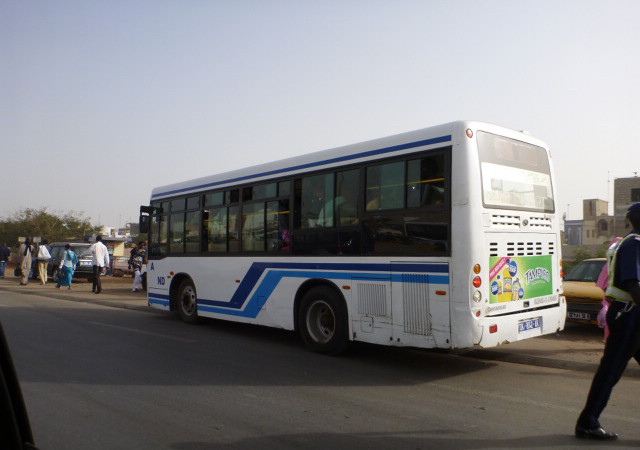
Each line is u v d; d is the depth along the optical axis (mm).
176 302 11836
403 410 5398
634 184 50469
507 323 6727
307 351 8547
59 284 20516
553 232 7816
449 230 6574
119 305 14969
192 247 11219
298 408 5449
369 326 7473
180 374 6879
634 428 4898
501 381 6688
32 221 52438
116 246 42688
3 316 12344
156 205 12500
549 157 8000
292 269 8750
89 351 8289
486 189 6703
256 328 10992
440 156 6789
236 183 10094
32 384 6273
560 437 4633
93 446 4355
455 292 6461
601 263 11094
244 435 4637
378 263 7375
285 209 8984
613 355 4473
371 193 7574
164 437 4578
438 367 7469
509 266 6914
